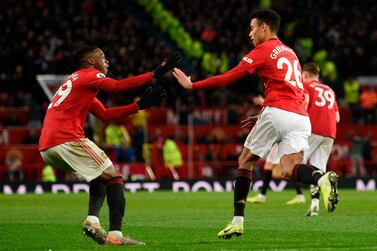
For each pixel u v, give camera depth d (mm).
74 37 83500
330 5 95688
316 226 28969
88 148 23094
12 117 73938
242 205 23656
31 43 82438
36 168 69688
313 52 89688
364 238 24203
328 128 36562
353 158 71625
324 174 22859
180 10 95062
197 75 81438
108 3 92375
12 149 69312
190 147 70250
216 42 86875
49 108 23594
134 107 23391
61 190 63875
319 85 36844
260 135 24000
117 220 22938
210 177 71000
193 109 76312
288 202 44156
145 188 64500
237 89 82562
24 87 78750
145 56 84438
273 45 24062
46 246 23406
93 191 23906
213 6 94250
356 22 93562
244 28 89688
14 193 62781
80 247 22922
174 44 94250
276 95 23859
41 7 88062
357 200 46594
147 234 26875
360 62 88625
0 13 85562
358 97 82250
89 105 23359
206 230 28203
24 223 32156
